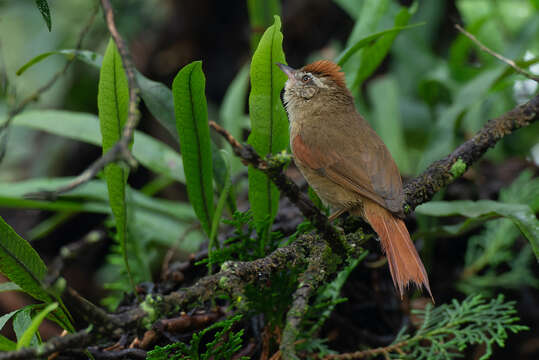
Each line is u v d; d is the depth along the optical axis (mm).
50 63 12289
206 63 13586
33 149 12789
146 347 5918
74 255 3758
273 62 6285
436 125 9555
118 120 5988
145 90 6801
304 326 6840
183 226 9297
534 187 8758
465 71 10539
